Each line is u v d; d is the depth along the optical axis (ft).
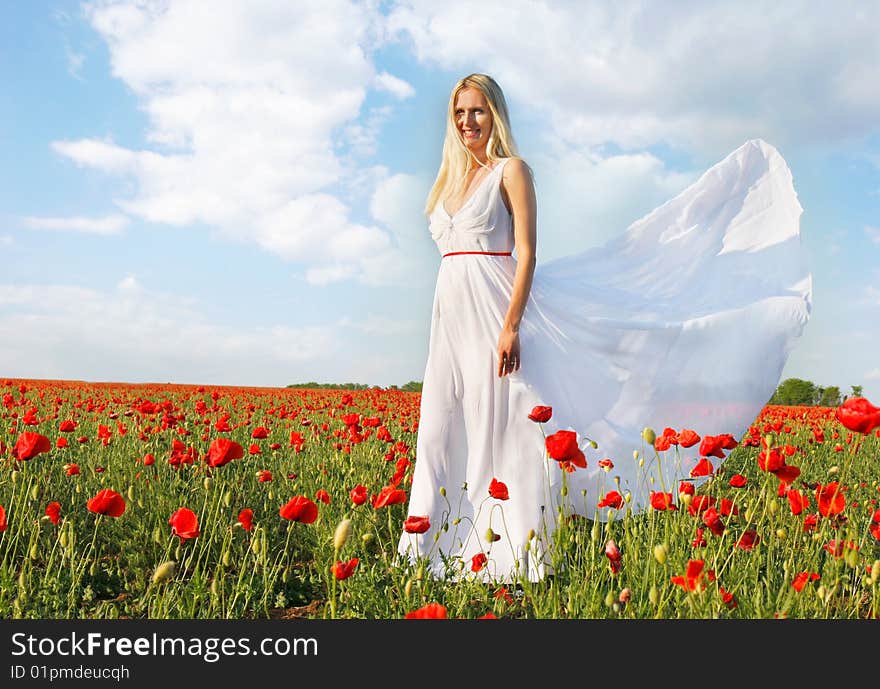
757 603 9.05
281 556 13.46
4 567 10.41
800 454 21.31
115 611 10.26
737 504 13.15
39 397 33.86
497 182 13.38
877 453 24.49
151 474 17.56
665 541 8.93
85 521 14.76
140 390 58.29
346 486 15.53
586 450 13.78
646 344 14.67
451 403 13.39
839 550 9.20
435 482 13.11
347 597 9.91
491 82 13.79
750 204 16.55
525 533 12.55
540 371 13.53
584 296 15.30
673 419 14.74
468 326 13.32
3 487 16.08
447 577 11.18
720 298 16.03
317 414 31.81
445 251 13.84
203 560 13.26
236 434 25.59
